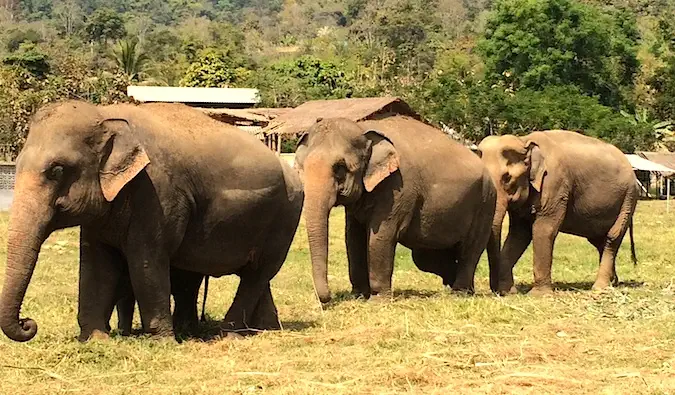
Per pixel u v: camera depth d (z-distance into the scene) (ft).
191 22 477.77
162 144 25.29
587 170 41.29
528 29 176.96
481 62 219.61
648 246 67.05
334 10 483.10
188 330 29.27
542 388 21.71
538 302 35.40
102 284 25.55
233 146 27.27
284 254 29.60
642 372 23.57
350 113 103.04
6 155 128.36
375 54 237.45
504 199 39.37
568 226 41.83
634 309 33.65
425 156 36.86
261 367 23.52
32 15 485.56
